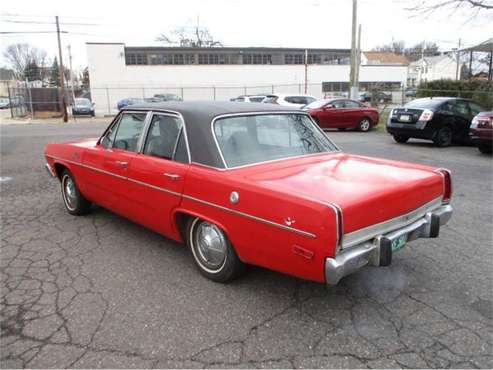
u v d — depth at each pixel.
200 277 3.73
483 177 7.87
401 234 3.08
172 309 3.20
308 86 50.16
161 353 2.69
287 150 3.90
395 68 53.59
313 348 2.73
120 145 4.55
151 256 4.20
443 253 4.26
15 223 5.28
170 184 3.70
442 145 12.27
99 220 5.37
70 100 49.81
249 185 3.07
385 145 12.73
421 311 3.16
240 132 3.72
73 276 3.76
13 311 3.19
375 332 2.90
